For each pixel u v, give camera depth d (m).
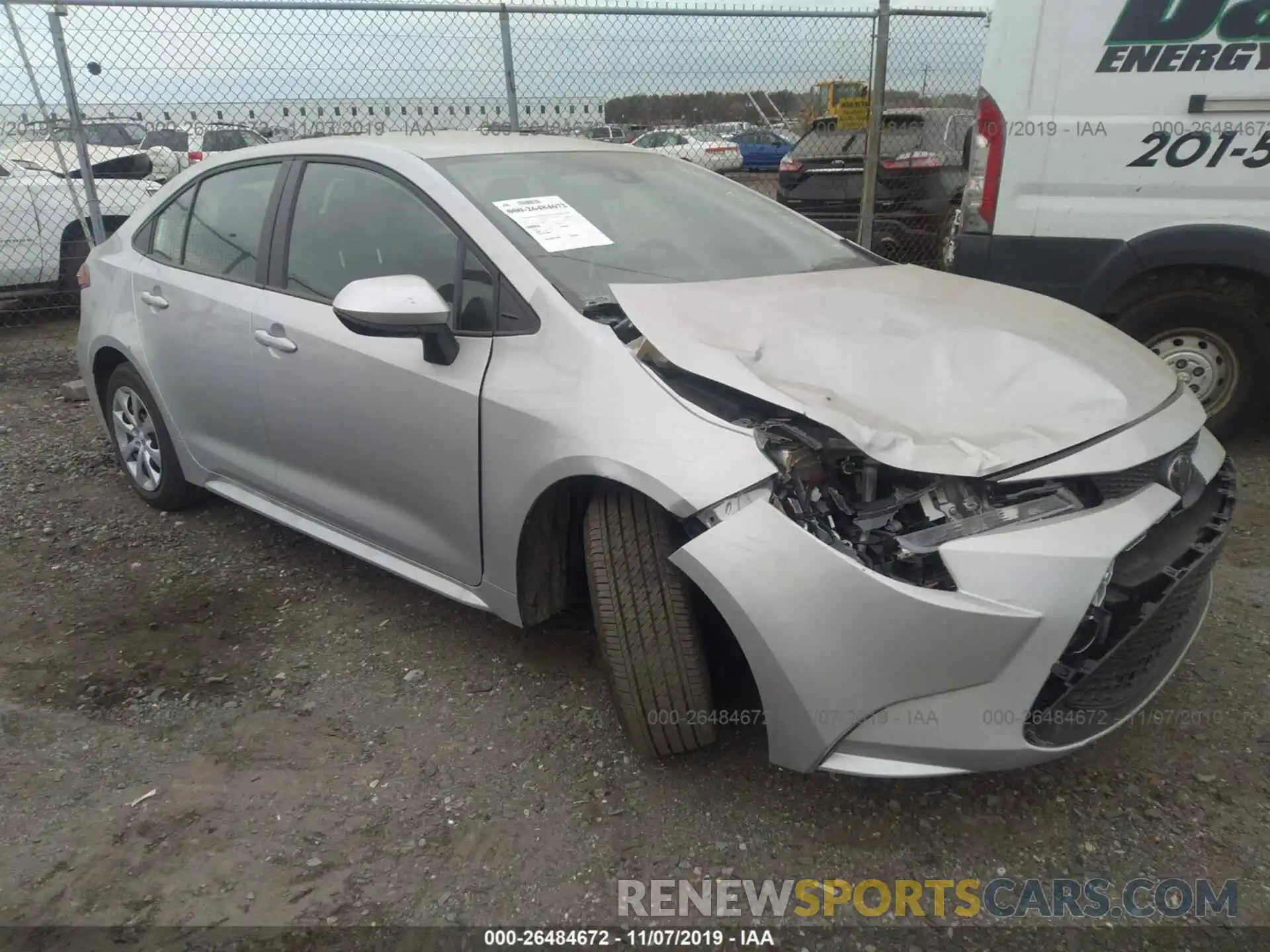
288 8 6.26
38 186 7.66
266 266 3.51
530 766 2.67
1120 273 4.62
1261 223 4.36
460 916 2.19
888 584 2.08
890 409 2.33
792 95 7.39
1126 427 2.29
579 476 2.54
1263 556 3.75
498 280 2.82
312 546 4.09
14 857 2.39
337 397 3.14
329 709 2.96
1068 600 2.06
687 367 2.39
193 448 4.00
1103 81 4.47
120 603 3.65
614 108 6.89
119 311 4.20
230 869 2.34
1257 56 4.22
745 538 2.18
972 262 4.89
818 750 2.20
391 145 3.33
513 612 2.82
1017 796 2.51
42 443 5.52
